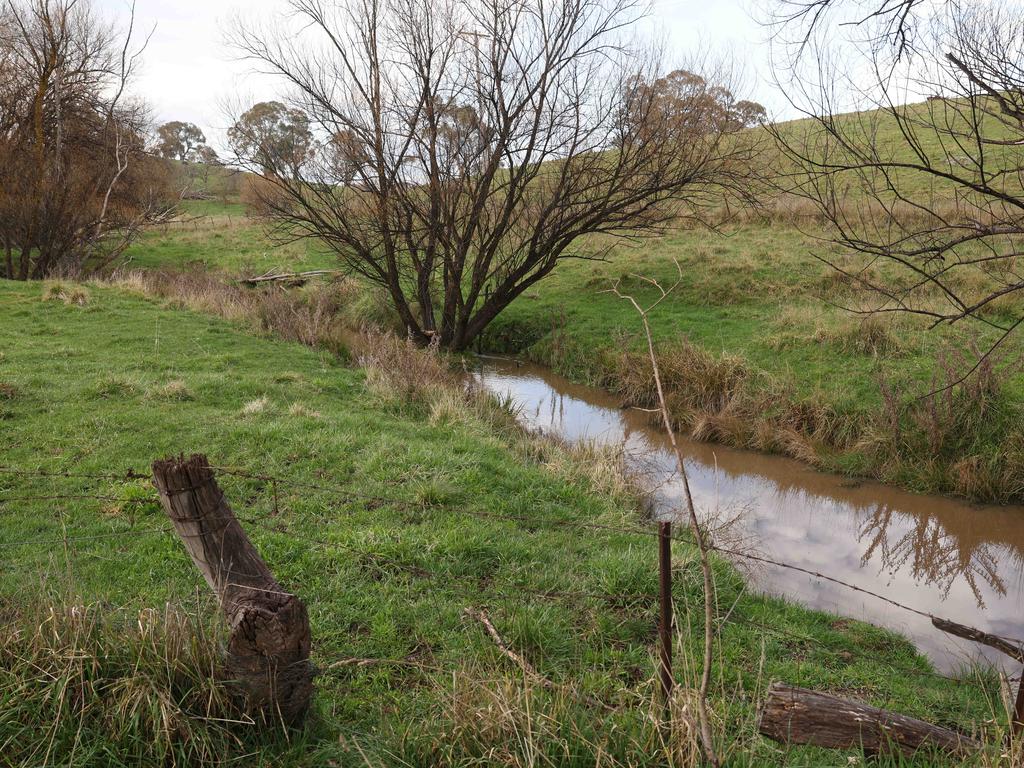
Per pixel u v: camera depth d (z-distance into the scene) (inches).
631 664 198.5
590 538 286.0
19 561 222.7
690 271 849.5
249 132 684.7
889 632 252.1
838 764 141.9
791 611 256.1
